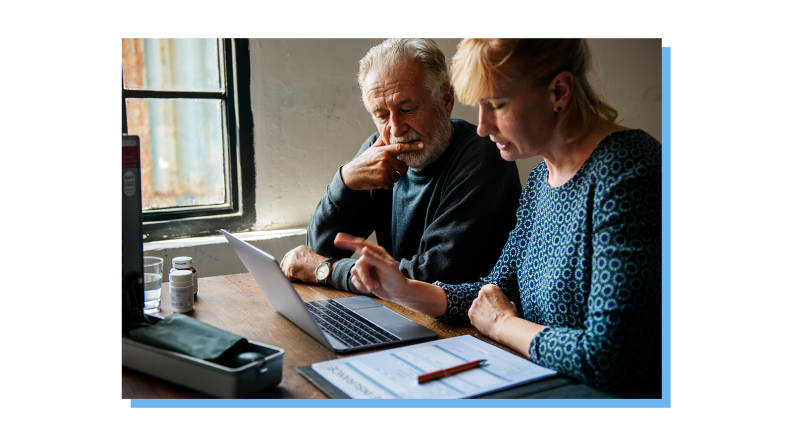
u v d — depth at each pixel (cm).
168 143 215
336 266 142
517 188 149
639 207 84
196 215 219
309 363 92
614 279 83
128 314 94
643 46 300
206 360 81
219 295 132
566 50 92
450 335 107
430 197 156
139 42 205
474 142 149
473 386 82
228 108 218
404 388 81
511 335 97
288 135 227
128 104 207
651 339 82
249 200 225
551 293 99
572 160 96
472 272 139
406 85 145
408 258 166
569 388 83
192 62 213
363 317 116
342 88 233
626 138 89
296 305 100
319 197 237
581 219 93
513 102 92
